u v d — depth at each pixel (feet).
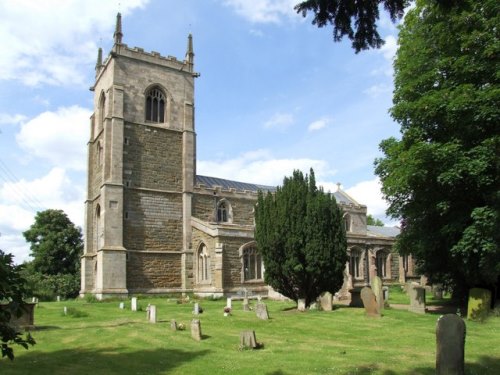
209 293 125.59
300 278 83.46
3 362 41.39
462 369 31.63
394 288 164.66
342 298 116.88
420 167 66.18
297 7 29.01
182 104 150.30
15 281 23.08
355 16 29.04
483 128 62.95
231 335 56.44
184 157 146.30
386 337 54.44
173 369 38.63
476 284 79.10
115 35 140.36
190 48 155.12
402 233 86.22
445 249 77.87
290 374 35.83
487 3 62.13
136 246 133.08
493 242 59.98
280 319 70.18
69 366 40.11
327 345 49.39
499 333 54.49
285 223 83.46
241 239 130.31
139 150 138.82
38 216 192.95
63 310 86.38
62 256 189.88
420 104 67.36
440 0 30.50
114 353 45.57
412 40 77.51
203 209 147.84
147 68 144.77
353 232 194.29
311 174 89.66
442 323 32.40
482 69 63.26
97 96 153.79
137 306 91.50
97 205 144.97
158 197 139.74
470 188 67.36
